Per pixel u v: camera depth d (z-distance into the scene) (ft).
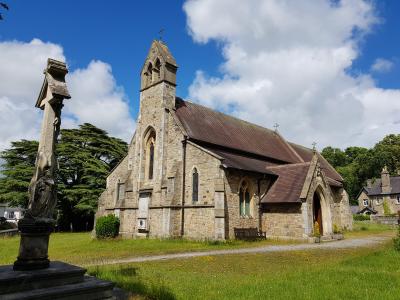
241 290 29.53
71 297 23.77
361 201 273.95
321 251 59.06
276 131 136.15
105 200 108.58
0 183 144.56
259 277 35.91
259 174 89.20
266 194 90.48
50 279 24.88
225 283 32.63
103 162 165.27
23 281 23.56
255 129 124.88
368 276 34.71
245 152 101.19
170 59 98.53
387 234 102.27
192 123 96.02
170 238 80.74
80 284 25.39
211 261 48.42
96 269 39.81
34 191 27.96
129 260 51.29
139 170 97.76
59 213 159.22
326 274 36.01
